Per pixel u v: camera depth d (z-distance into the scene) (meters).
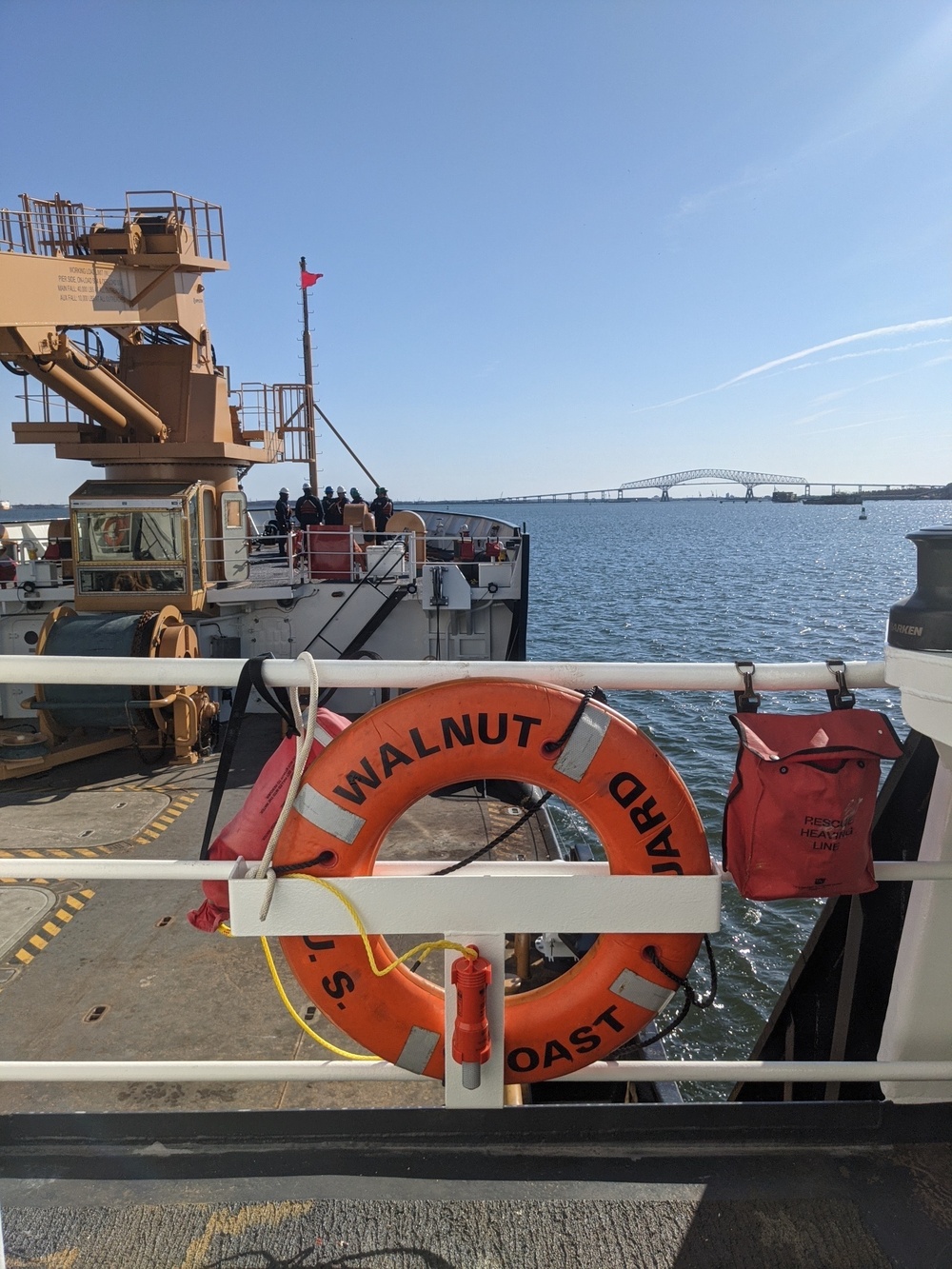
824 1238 2.19
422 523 14.91
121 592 10.88
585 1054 2.41
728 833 2.33
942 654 1.86
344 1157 2.45
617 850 2.27
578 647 32.22
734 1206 2.28
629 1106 2.50
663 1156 2.44
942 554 1.88
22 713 10.79
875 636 33.88
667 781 2.26
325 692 2.57
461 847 7.40
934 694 1.88
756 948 9.58
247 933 2.27
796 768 2.21
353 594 12.27
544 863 2.43
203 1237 2.21
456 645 12.71
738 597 48.72
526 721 2.21
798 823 2.21
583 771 2.22
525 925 2.28
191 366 12.47
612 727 2.24
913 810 2.77
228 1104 4.18
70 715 9.41
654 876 2.25
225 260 11.89
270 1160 2.44
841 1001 3.02
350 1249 2.17
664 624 38.06
